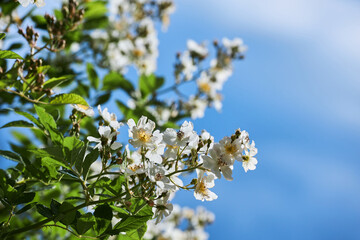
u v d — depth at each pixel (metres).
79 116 0.69
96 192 0.67
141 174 0.61
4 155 0.59
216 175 0.61
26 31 0.65
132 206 0.62
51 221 0.61
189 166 0.63
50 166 0.62
